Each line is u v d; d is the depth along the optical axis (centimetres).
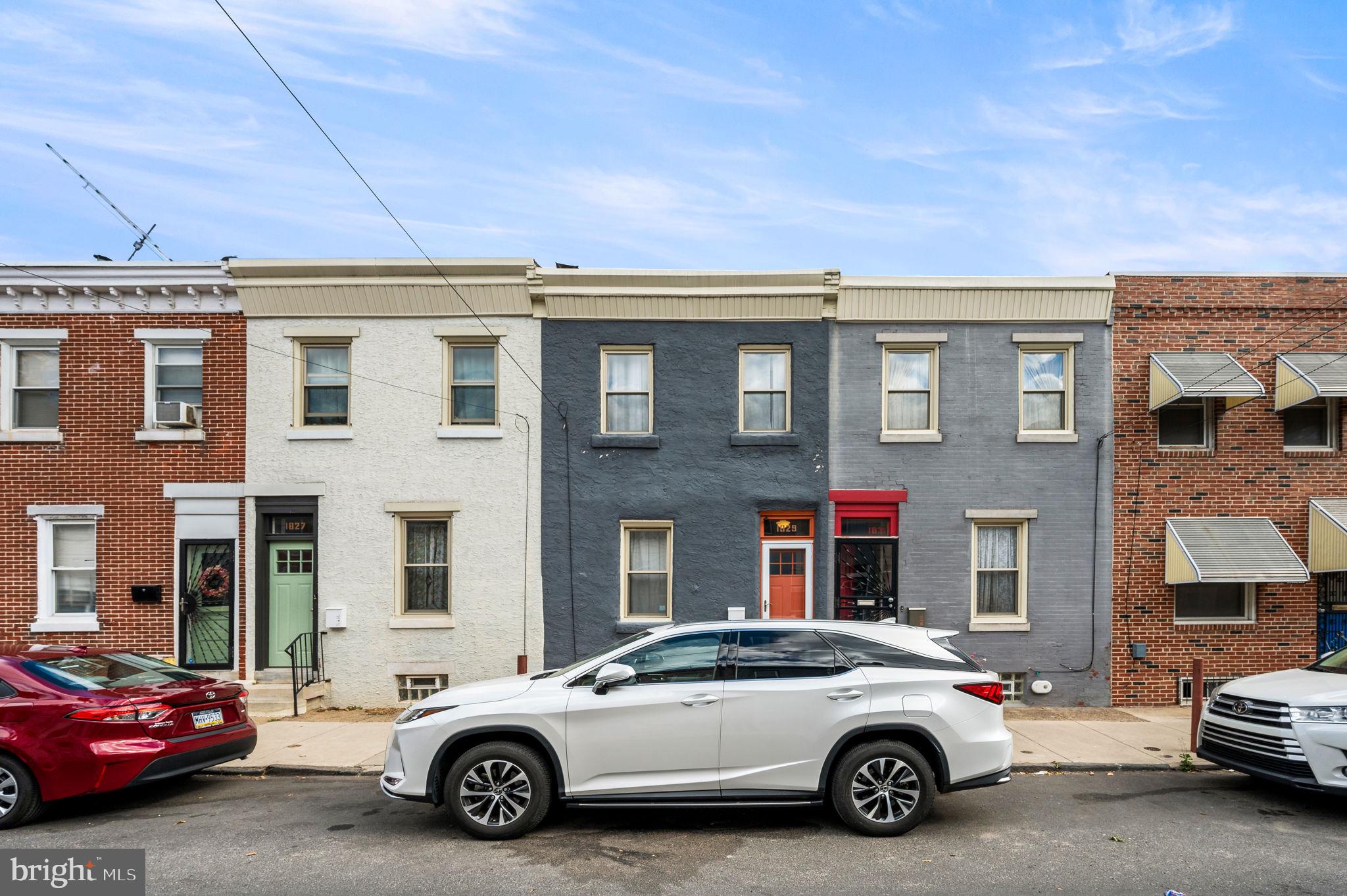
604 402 1248
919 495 1215
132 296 1238
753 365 1252
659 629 684
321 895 521
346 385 1257
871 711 629
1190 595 1223
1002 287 1206
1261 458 1212
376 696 1210
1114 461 1212
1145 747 927
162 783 823
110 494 1230
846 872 558
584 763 624
